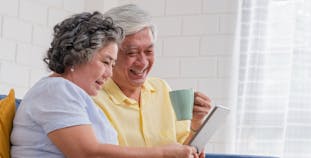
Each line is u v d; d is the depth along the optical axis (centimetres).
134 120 257
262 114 405
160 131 262
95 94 213
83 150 194
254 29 410
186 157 209
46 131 198
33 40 379
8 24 358
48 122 197
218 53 419
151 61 256
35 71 382
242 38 412
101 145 197
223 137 411
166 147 208
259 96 406
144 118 259
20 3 367
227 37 417
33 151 202
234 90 412
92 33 205
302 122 395
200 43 425
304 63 398
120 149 199
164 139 260
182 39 430
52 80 204
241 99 409
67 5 410
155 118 263
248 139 406
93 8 424
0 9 352
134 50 250
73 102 200
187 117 236
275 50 405
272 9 407
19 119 207
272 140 402
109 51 210
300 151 395
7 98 219
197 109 253
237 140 408
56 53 208
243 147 407
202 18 425
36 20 381
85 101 207
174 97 235
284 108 401
